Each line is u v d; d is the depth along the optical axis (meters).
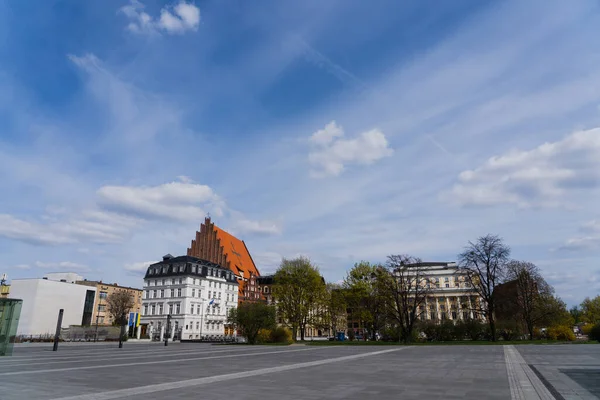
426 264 124.88
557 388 13.12
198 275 101.62
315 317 73.88
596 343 48.22
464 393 12.20
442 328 64.88
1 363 22.62
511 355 29.02
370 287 69.88
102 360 25.12
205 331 100.88
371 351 37.81
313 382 14.80
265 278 139.88
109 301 113.62
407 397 11.52
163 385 13.78
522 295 65.62
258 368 20.28
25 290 87.25
